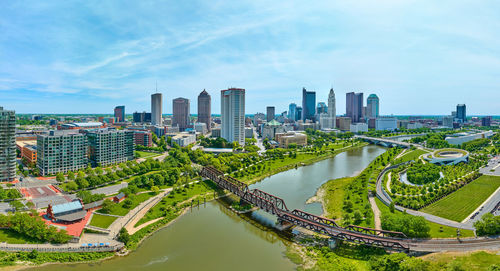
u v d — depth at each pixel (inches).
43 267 6993.1
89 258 7421.3
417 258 6648.6
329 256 7529.5
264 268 7126.0
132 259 7504.9
